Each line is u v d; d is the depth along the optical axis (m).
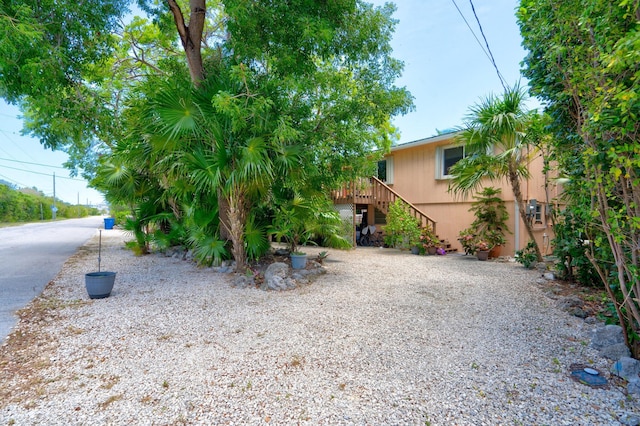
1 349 3.02
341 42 5.63
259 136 5.36
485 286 5.53
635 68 1.98
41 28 4.37
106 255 9.35
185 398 2.23
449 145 10.89
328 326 3.63
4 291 5.20
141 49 8.85
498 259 8.76
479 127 7.69
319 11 5.14
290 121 5.25
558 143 3.18
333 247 10.09
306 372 2.60
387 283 5.77
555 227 5.84
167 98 5.09
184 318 3.89
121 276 6.31
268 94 5.28
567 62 2.56
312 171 5.93
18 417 2.01
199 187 5.56
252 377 2.52
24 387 2.36
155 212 9.36
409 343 3.16
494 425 1.95
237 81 5.03
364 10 5.86
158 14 6.71
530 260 7.19
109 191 9.10
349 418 2.02
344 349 3.03
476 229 9.66
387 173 13.06
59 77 4.96
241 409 2.12
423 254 9.75
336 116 6.43
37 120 7.70
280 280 5.32
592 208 2.46
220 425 1.96
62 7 4.59
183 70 6.87
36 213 33.66
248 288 5.34
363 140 7.05
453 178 9.34
